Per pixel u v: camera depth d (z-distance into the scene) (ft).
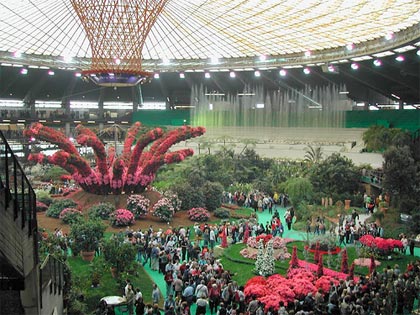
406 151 116.26
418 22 123.95
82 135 120.88
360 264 81.35
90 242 82.23
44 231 88.48
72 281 60.90
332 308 56.13
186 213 121.70
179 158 123.34
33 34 155.33
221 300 59.47
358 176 140.46
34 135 118.01
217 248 92.58
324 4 122.11
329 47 163.53
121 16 99.96
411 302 62.13
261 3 129.18
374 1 115.96
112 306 58.95
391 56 154.10
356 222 112.47
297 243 97.25
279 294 60.44
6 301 34.30
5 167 32.24
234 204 138.10
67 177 158.40
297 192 130.11
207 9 137.90
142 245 83.92
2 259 29.94
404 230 99.86
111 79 105.60
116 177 120.88
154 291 63.21
